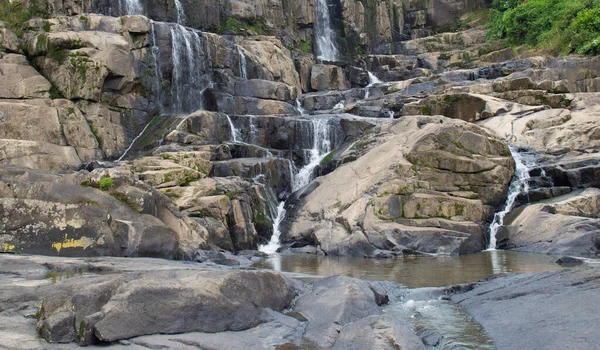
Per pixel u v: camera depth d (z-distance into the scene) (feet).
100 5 81.46
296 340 20.43
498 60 105.19
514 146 65.16
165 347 18.19
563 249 46.11
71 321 18.97
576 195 53.36
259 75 91.50
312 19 114.32
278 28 107.86
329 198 57.41
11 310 21.52
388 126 66.64
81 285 20.61
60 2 74.08
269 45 95.81
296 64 104.53
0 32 65.26
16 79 63.00
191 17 95.14
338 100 94.22
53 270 29.94
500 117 70.59
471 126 57.31
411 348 18.29
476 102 72.38
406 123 64.49
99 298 19.81
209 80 83.20
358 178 57.16
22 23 68.85
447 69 111.34
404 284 32.24
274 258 47.88
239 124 73.05
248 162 62.39
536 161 61.21
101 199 39.14
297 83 101.09
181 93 78.23
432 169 54.13
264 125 73.61
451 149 55.01
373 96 93.45
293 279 28.48
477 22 124.06
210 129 68.95
